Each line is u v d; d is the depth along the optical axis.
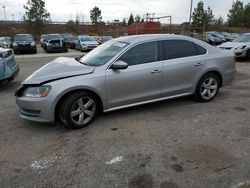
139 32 29.61
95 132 4.45
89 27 68.25
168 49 5.33
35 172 3.34
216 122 4.78
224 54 6.04
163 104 5.79
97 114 4.98
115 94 4.82
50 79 4.42
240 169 3.32
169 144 3.97
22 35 22.78
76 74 4.54
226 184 3.04
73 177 3.22
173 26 39.34
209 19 64.31
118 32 43.28
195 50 5.68
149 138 4.19
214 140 4.08
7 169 3.42
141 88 5.04
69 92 4.43
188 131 4.41
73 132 4.48
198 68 5.61
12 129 4.66
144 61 5.06
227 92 6.80
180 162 3.49
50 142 4.14
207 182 3.08
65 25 67.69
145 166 3.41
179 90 5.49
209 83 5.88
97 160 3.58
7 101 6.30
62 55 19.36
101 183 3.10
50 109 4.34
